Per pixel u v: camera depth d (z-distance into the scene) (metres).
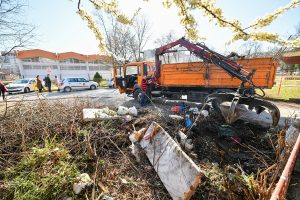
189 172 2.10
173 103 7.44
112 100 9.20
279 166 2.26
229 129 3.63
